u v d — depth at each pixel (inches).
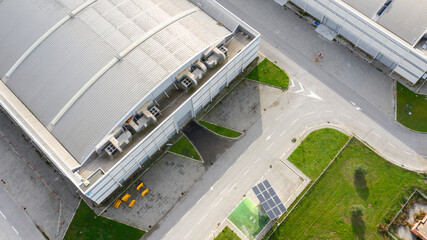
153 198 2810.0
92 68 2669.8
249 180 2859.3
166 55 2696.9
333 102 3171.8
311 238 2628.0
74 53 2741.1
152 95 2620.6
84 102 2598.4
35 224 2758.4
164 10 2984.7
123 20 2859.3
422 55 2866.6
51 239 2704.2
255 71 3324.3
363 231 2637.8
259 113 3137.3
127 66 2645.2
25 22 2945.4
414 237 2600.9
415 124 3043.8
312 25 3590.1
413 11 2982.3
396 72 3267.7
